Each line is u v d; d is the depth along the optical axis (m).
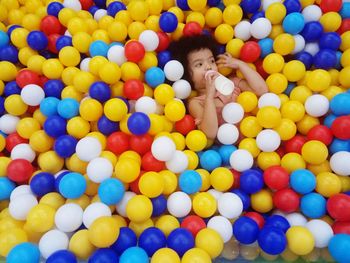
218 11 1.82
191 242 1.09
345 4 1.75
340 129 1.32
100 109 1.43
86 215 1.15
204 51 1.69
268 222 1.18
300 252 1.09
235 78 1.76
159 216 1.28
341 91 1.52
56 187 1.28
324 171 1.34
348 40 1.65
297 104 1.48
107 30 1.80
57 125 1.41
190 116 1.59
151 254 1.09
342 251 1.03
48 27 1.77
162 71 1.64
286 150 1.47
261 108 1.46
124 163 1.23
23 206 1.17
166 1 1.92
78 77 1.51
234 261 1.16
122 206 1.23
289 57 1.73
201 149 1.50
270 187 1.29
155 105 1.52
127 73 1.56
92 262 1.02
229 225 1.19
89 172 1.25
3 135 1.53
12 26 1.79
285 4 1.72
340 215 1.12
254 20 1.75
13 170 1.29
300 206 1.25
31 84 1.52
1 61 1.67
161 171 1.34
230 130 1.50
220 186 1.32
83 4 2.04
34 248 1.06
